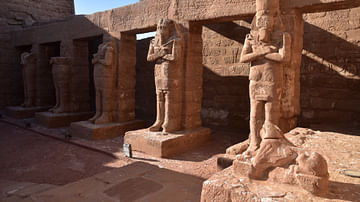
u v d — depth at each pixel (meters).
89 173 5.43
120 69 8.60
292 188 2.75
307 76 7.58
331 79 7.21
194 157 6.29
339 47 7.05
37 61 11.80
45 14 14.75
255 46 4.66
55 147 7.40
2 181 5.00
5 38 13.21
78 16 9.80
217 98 9.50
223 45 9.23
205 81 9.75
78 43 10.38
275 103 4.46
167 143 6.30
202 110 9.90
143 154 6.51
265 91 4.46
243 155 3.18
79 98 10.60
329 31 7.18
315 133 5.23
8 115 12.09
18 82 13.73
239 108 9.03
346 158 3.74
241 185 2.80
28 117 11.52
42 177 5.22
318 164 2.64
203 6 6.61
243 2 5.94
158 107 7.20
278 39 4.96
